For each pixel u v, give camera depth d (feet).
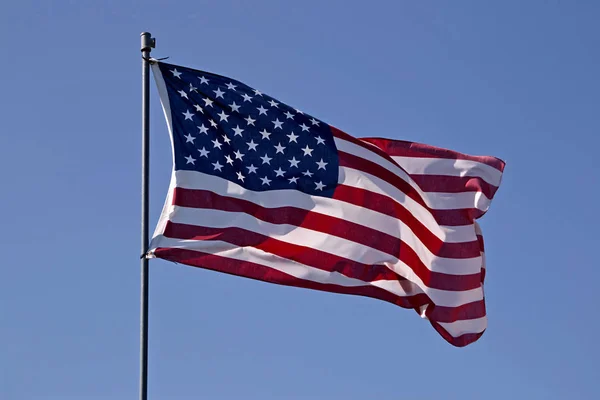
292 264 73.20
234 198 72.95
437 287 80.23
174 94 74.08
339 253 74.64
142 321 66.08
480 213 82.28
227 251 71.46
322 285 73.61
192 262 70.18
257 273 71.92
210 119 74.38
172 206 71.26
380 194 76.89
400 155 83.35
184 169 72.33
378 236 76.07
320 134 76.54
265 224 73.31
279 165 75.05
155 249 69.77
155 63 73.77
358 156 77.15
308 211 74.90
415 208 78.38
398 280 76.43
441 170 83.25
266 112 75.77
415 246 78.02
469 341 80.59
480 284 81.56
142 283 67.36
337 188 75.92
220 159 73.56
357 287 74.84
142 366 64.95
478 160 83.35
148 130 70.54
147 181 69.31
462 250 81.46
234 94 75.41
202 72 75.15
